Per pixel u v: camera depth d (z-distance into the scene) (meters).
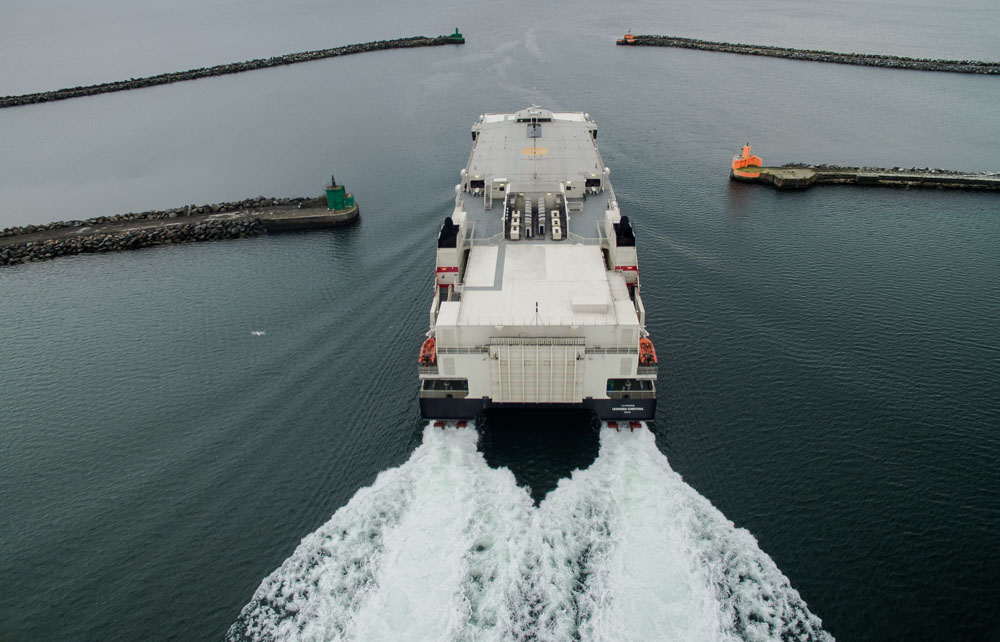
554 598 46.81
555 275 64.94
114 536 53.56
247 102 192.50
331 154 144.75
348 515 54.22
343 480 57.78
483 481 56.66
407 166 134.62
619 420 62.09
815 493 54.16
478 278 65.00
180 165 144.62
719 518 52.25
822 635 43.66
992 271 87.56
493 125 104.62
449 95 186.88
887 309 79.25
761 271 88.44
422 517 53.69
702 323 76.88
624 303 59.84
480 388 60.62
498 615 45.84
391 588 48.12
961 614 44.72
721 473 56.47
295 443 62.22
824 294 82.69
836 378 67.38
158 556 51.66
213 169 141.00
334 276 92.81
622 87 188.12
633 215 105.88
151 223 113.50
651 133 147.88
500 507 54.12
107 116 185.88
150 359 76.12
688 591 46.78
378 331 78.50
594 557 49.62
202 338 79.81
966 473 55.66
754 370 68.81
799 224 103.69
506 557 49.94
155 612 47.44
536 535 51.53
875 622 44.38
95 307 88.50
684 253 93.25
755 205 111.25
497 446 60.16
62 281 96.38
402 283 88.75
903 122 154.88
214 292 90.75
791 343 73.06
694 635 43.84
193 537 53.16
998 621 44.19
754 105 168.75
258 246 104.88
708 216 106.56
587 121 106.12
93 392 70.94
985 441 58.97
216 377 72.31
